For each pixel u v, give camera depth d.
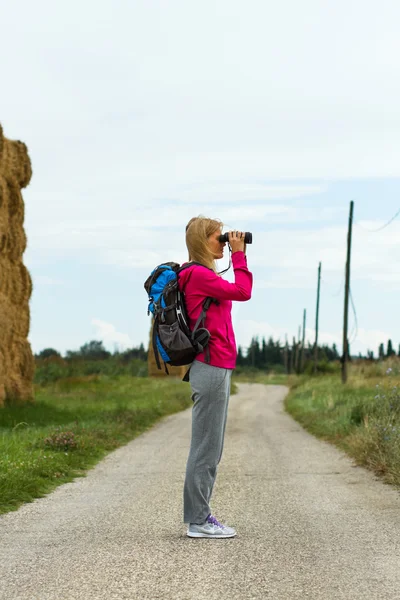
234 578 3.84
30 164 22.25
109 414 19.06
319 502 6.79
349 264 35.19
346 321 35.09
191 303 4.83
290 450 12.74
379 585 3.73
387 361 39.31
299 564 4.17
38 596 3.54
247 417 23.52
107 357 80.00
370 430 11.50
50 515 6.27
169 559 4.26
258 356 133.50
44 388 37.22
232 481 8.46
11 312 21.17
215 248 5.08
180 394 33.94
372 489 7.78
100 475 9.48
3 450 10.28
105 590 3.62
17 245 21.66
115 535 5.11
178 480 8.62
